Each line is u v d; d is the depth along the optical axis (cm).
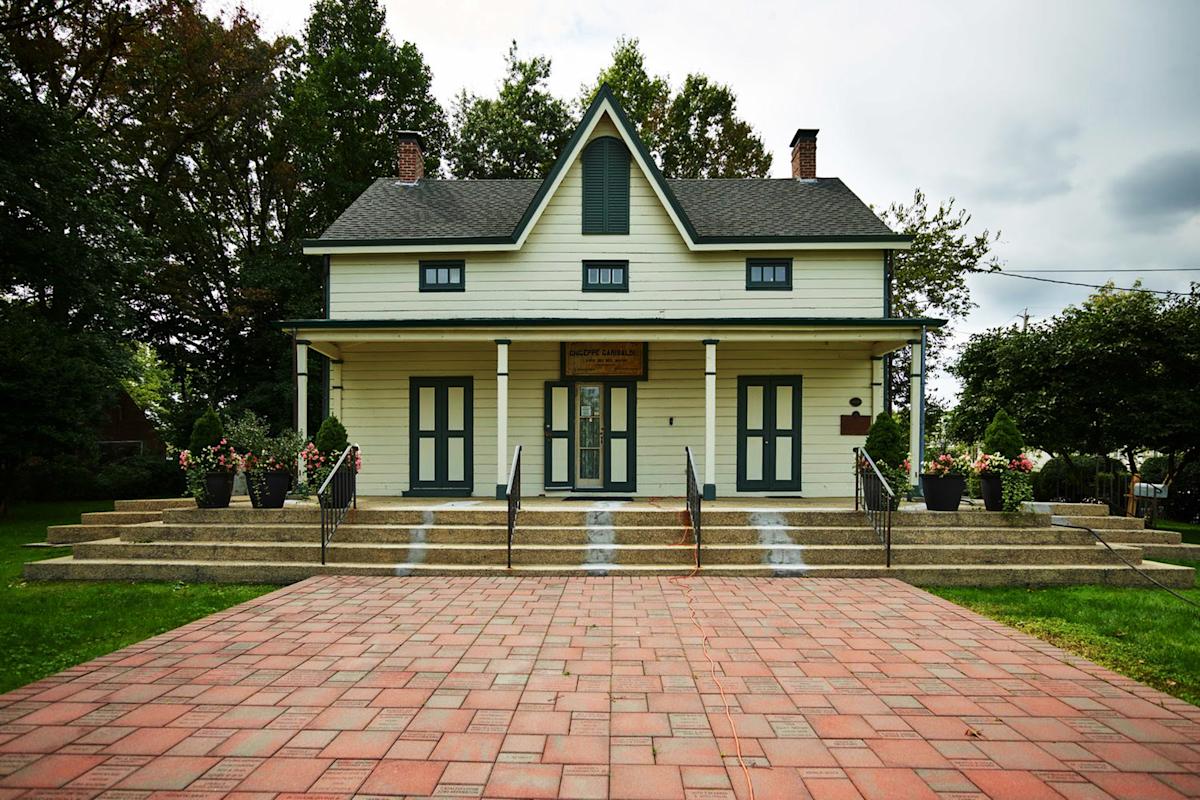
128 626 557
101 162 1689
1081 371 1249
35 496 1962
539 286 1277
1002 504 875
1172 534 874
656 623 562
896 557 788
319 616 584
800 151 1590
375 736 337
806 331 1099
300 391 1127
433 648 489
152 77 2080
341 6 2588
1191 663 464
